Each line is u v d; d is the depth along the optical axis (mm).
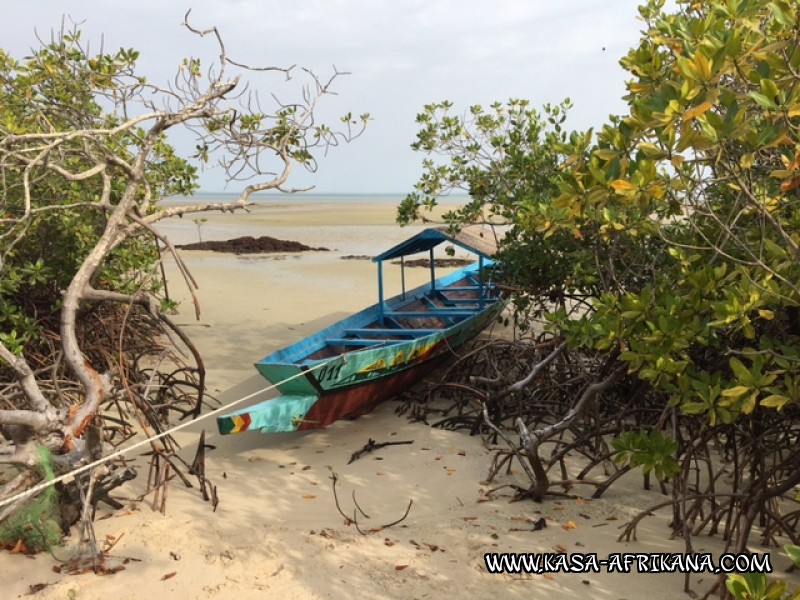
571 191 4172
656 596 4547
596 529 5469
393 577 4695
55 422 4480
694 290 4422
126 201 5324
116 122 7910
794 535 4828
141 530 5211
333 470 6688
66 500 5055
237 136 6684
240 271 21328
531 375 7008
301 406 6895
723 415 4102
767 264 4391
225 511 5691
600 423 6664
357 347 9031
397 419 8234
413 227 43125
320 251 28047
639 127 3693
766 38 3520
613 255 5973
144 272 9391
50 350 8266
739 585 2912
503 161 9836
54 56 7137
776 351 4367
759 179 4898
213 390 9273
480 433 7617
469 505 5934
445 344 9156
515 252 8523
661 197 3920
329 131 7664
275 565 4785
